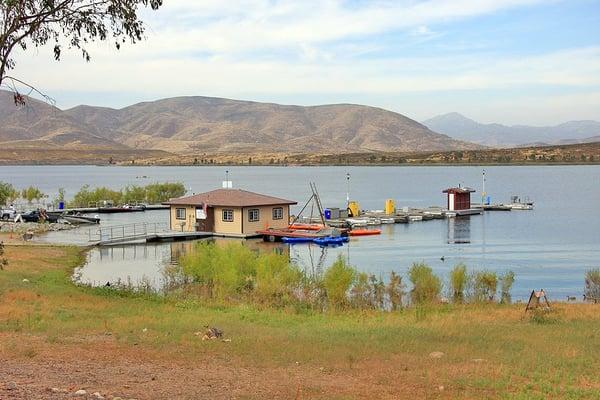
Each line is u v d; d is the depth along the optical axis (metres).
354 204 87.19
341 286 32.16
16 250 52.09
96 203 101.44
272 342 21.28
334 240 62.56
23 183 197.00
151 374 16.81
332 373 17.61
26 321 24.23
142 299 32.47
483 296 34.97
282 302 32.12
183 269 38.44
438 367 18.36
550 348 21.06
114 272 45.50
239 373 17.27
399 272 46.50
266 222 67.56
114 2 25.11
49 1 23.67
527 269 48.38
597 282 37.78
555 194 134.50
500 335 23.45
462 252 57.47
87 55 26.03
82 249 56.53
